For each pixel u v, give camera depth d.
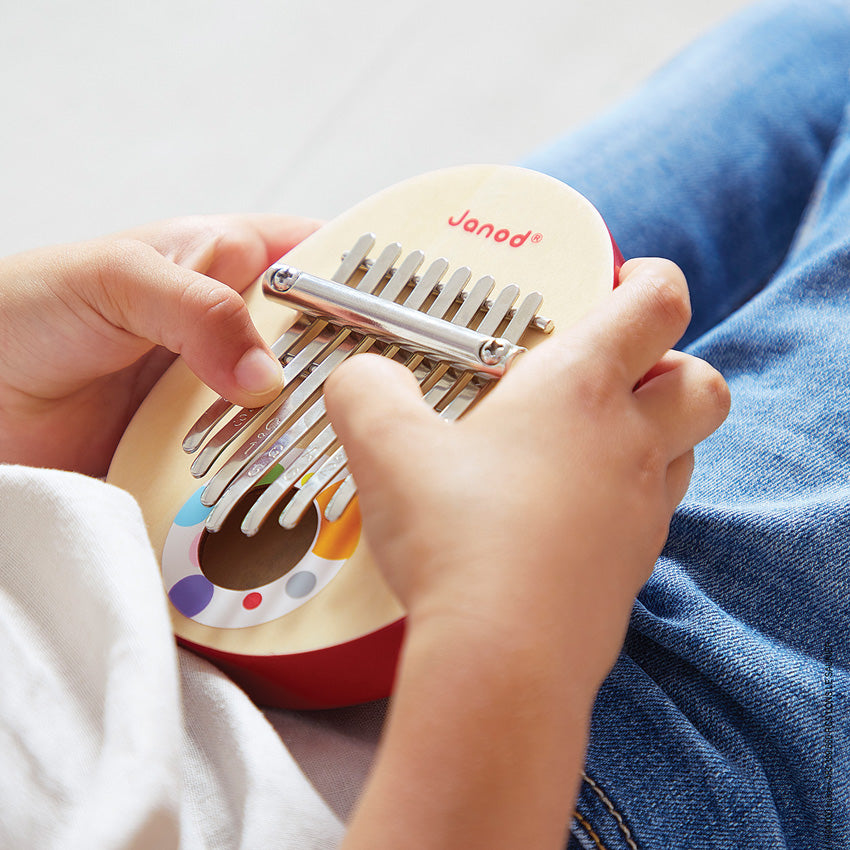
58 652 0.32
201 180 1.22
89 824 0.26
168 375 0.45
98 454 0.53
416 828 0.25
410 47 1.32
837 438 0.42
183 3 1.41
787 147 0.65
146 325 0.42
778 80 0.67
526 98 1.25
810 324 0.48
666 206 0.60
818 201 0.64
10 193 1.22
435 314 0.42
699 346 0.51
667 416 0.33
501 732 0.25
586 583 0.28
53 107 1.31
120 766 0.27
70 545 0.31
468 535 0.28
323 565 0.38
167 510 0.42
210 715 0.35
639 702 0.37
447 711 0.26
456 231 0.45
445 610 0.27
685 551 0.41
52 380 0.47
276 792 0.31
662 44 1.27
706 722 0.38
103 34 1.39
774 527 0.39
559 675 0.27
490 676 0.26
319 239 0.47
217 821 0.33
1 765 0.29
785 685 0.36
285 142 1.24
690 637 0.37
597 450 0.30
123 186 1.22
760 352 0.49
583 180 0.60
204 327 0.40
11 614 0.32
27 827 0.28
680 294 0.33
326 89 1.29
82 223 1.19
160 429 0.44
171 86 1.31
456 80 1.28
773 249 0.65
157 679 0.29
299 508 0.37
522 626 0.26
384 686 0.38
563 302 0.41
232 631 0.38
